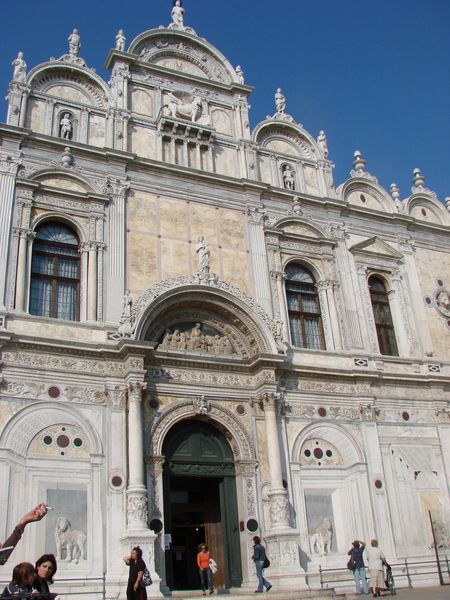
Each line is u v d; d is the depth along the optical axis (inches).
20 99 1041.5
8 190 959.6
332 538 984.9
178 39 1263.5
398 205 1354.6
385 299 1262.3
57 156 1026.7
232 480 970.7
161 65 1228.5
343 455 1051.3
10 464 816.3
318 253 1200.8
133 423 877.8
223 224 1124.5
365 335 1177.4
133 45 1192.8
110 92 1133.7
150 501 877.2
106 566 808.9
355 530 1004.6
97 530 826.2
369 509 1022.4
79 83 1129.4
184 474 942.4
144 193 1075.9
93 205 1019.9
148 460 897.5
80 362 902.4
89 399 892.0
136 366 908.0
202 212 1114.7
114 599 769.6
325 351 1109.1
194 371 984.9
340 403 1083.9
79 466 853.2
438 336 1267.2
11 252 931.3
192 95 1222.9
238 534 939.3
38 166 1003.3
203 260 1046.4
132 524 820.0
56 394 875.4
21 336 867.4
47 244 986.1
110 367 915.4
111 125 1098.7
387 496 1050.7
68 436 862.5
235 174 1197.1
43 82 1097.4
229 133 1232.2
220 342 1035.3
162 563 849.5
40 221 979.9
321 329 1161.4
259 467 971.9
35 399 861.2
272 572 895.7
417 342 1231.5
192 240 1083.3
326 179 1289.4
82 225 1005.8
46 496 824.3
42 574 333.1
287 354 1069.8
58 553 800.3
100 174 1048.2
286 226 1190.9
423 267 1323.8
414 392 1165.7
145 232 1047.6
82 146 1038.4
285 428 1019.3
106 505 842.2
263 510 948.0
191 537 1050.7
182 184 1115.3
